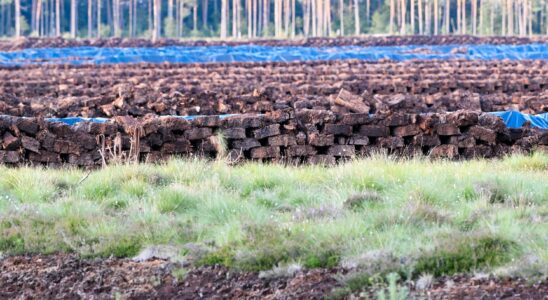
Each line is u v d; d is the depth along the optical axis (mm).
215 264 31391
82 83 122250
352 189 41188
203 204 39031
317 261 30562
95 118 68125
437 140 59219
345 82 114438
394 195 40188
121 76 136375
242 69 145500
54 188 43688
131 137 57125
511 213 35094
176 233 34500
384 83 115562
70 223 36125
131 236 34250
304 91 106125
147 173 45875
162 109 74062
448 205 38281
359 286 28406
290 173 46656
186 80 126312
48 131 57062
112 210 39500
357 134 59344
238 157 55969
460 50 189750
